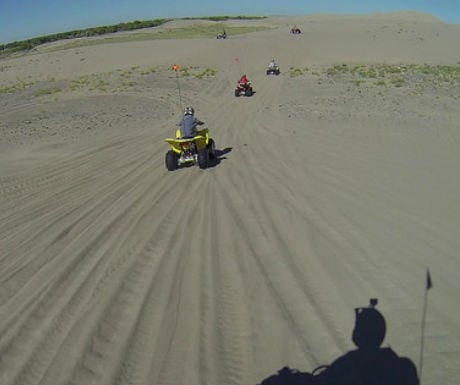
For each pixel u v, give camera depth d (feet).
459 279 18.01
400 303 16.44
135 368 13.89
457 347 13.99
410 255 20.15
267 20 376.68
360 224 23.70
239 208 27.07
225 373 13.41
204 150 37.14
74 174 39.78
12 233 26.68
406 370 13.08
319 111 64.64
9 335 16.17
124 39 249.96
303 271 19.03
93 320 16.58
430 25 212.23
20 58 196.54
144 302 17.53
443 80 93.45
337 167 34.99
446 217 24.41
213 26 331.57
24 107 91.91
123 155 46.03
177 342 14.97
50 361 14.55
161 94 96.07
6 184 38.27
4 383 13.69
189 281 18.86
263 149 43.06
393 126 52.65
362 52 148.25
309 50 156.76
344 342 14.43
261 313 16.24
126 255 21.91
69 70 149.69
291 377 13.06
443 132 48.65
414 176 32.27
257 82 106.83
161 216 26.94
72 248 23.45
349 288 17.56
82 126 66.33
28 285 19.89
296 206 26.71
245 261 20.26
